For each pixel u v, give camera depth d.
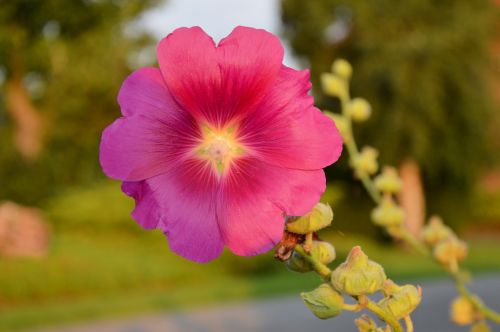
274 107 1.04
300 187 1.01
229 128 1.06
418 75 17.97
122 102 1.08
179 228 1.04
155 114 1.07
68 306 11.30
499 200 24.66
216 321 10.30
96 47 20.73
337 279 1.01
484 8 18.47
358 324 1.05
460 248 1.78
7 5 18.97
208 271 14.05
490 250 19.33
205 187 1.06
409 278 13.91
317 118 1.03
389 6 18.31
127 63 22.67
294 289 12.77
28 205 21.20
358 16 18.30
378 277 1.00
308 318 10.30
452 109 18.42
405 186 18.67
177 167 1.07
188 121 1.08
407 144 18.31
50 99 21.48
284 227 1.02
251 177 1.03
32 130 20.95
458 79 18.14
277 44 1.05
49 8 19.31
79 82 20.86
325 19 18.80
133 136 1.06
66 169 22.00
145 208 1.06
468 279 1.86
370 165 2.51
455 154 18.64
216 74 1.05
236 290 12.52
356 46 18.58
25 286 12.08
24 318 10.45
